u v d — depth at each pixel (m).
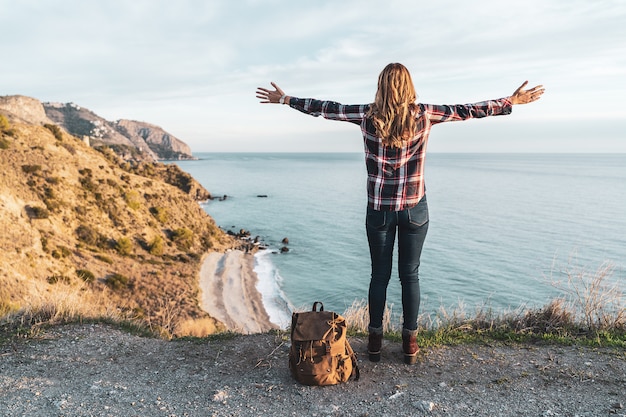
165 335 5.48
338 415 2.75
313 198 148.00
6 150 52.88
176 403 2.99
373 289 3.45
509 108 2.96
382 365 3.55
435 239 75.38
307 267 57.75
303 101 3.11
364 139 3.01
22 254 36.56
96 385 3.31
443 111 2.90
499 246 69.81
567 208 124.00
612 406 2.74
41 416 2.80
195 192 129.62
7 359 3.86
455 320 4.84
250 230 84.88
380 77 2.85
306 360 3.14
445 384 3.16
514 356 3.70
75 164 60.16
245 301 43.97
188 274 49.66
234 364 3.72
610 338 4.03
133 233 55.28
